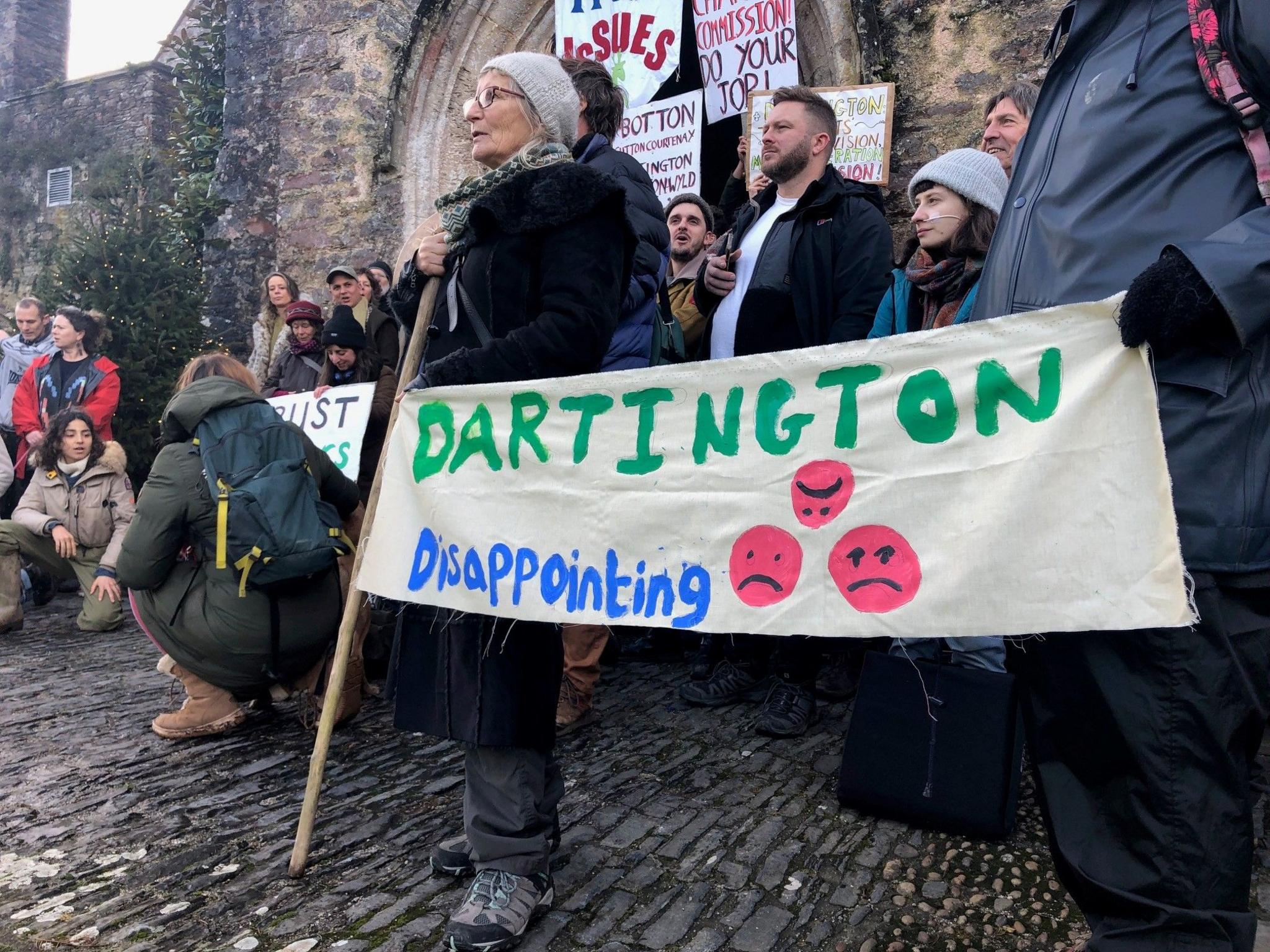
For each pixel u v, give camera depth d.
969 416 1.65
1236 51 1.43
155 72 16.03
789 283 3.34
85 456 5.02
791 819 2.58
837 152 5.00
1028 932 2.00
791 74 5.30
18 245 16.94
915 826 2.54
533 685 1.96
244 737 3.27
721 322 3.59
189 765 3.00
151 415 7.59
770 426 1.86
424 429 2.22
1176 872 1.41
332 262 7.03
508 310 2.02
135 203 9.05
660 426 1.97
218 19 11.62
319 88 7.09
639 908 2.09
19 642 4.80
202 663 3.13
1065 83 1.74
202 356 3.33
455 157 6.82
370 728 3.37
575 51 6.07
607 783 2.84
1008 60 4.76
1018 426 1.59
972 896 2.16
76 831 2.50
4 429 6.67
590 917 2.04
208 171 11.30
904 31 5.03
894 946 1.94
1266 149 1.41
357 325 4.46
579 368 1.98
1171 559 1.38
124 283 7.70
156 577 3.09
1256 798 2.56
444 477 2.18
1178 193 1.49
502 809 1.97
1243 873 1.42
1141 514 1.43
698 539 1.90
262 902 2.12
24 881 2.23
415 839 2.45
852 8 5.13
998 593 1.55
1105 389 1.48
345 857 2.35
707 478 1.91
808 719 3.34
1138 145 1.53
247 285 7.75
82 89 16.67
